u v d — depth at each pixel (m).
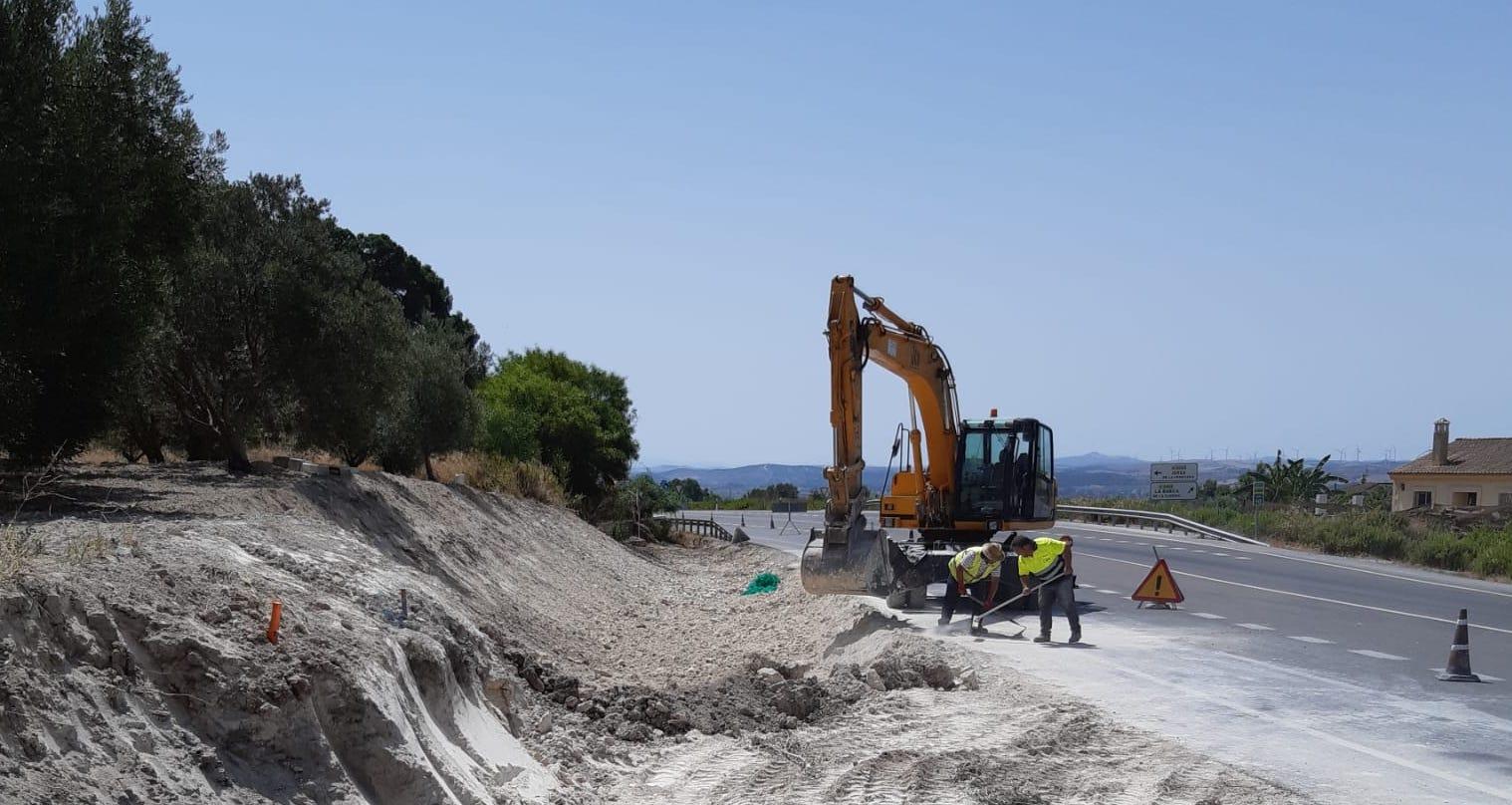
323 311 18.94
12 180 12.18
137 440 20.86
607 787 9.27
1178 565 30.41
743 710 11.77
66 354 13.54
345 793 6.98
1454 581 27.44
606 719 11.19
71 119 12.94
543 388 42.38
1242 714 11.09
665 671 15.50
